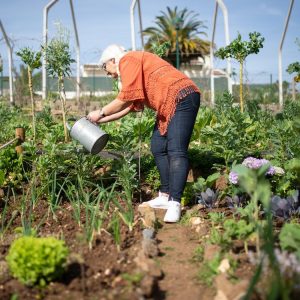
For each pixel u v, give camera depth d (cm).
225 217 399
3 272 280
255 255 291
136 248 325
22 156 512
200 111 809
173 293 264
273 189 439
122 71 415
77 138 444
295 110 762
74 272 281
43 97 1420
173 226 397
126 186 435
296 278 227
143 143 635
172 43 4300
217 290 259
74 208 388
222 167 510
